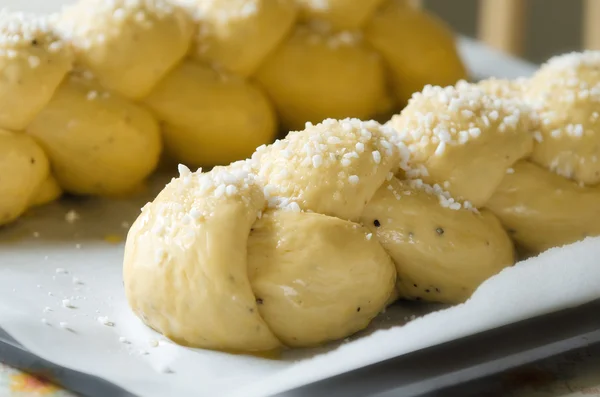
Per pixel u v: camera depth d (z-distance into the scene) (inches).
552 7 36.8
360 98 24.5
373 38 25.0
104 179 22.6
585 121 20.5
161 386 17.8
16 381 18.1
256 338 18.5
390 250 19.2
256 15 23.6
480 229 19.5
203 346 18.7
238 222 18.6
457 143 19.8
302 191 19.0
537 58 37.8
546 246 20.2
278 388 17.4
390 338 17.6
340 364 17.6
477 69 28.0
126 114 22.5
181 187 19.1
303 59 24.1
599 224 20.1
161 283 18.6
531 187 20.1
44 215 22.4
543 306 18.2
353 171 19.1
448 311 17.7
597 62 21.4
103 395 17.8
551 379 17.7
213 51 23.6
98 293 20.1
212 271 18.3
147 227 19.0
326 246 18.5
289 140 19.7
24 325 18.9
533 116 20.7
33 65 21.8
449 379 17.5
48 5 27.1
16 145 21.7
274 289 18.4
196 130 23.2
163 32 22.8
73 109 22.1
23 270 20.6
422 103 20.4
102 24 22.7
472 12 38.2
